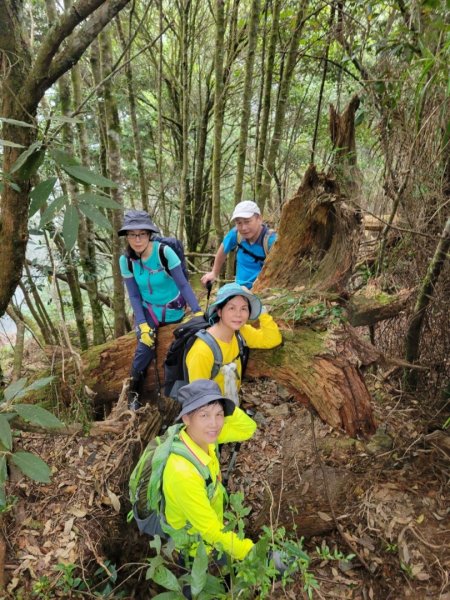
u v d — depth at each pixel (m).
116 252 3.90
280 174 5.84
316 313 2.68
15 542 2.44
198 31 5.77
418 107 2.53
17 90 1.33
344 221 2.87
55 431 2.56
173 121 6.66
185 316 3.26
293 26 4.36
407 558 2.57
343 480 3.03
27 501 2.64
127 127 6.50
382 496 2.90
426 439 3.15
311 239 3.01
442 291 2.97
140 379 3.13
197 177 6.38
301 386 2.54
